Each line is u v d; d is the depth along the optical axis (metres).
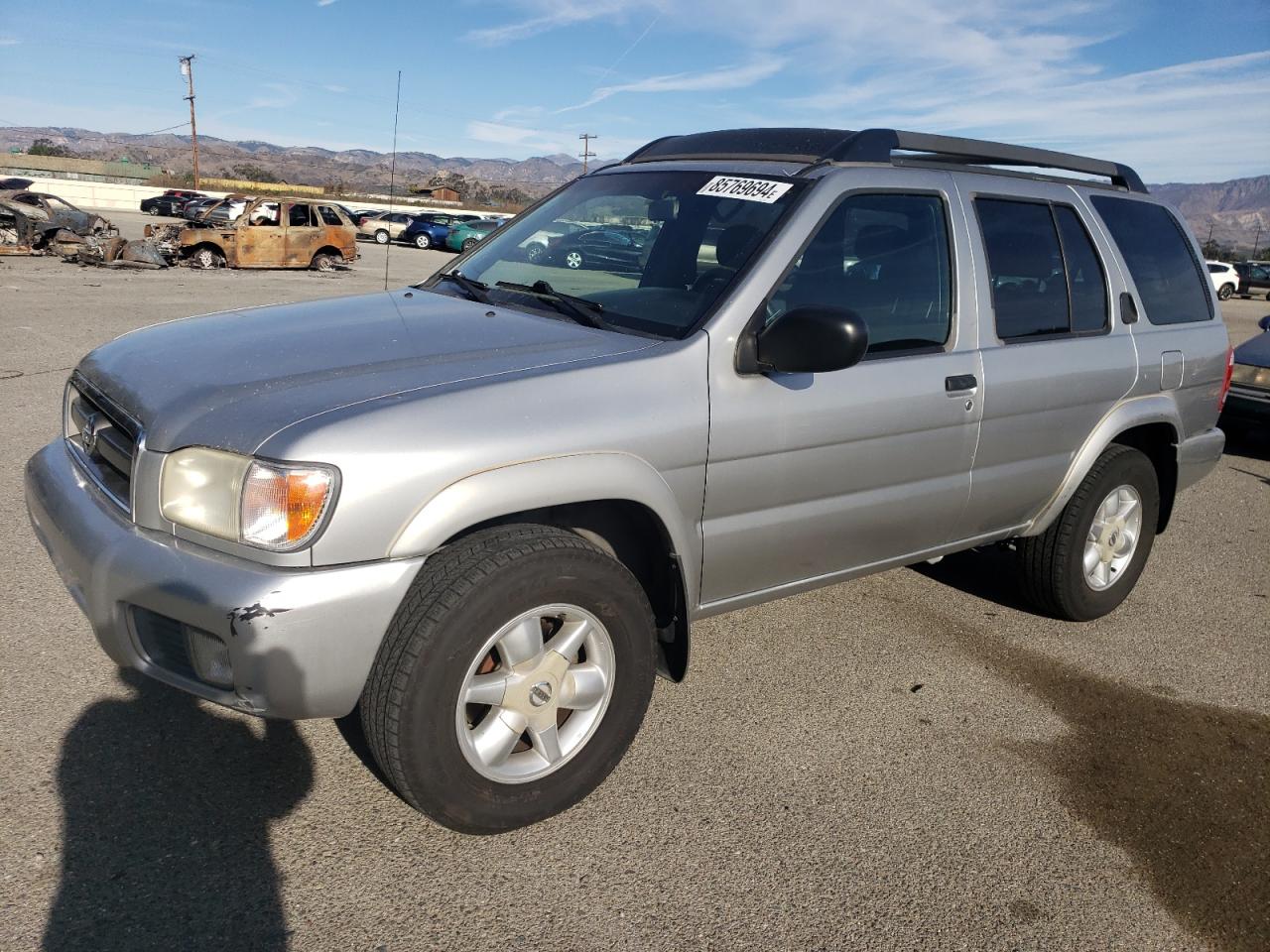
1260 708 3.70
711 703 3.42
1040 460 3.82
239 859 2.42
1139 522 4.39
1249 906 2.56
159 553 2.26
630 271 3.24
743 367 2.84
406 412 2.29
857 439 3.13
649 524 2.80
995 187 3.71
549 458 2.44
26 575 3.97
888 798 2.92
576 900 2.37
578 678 2.64
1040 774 3.12
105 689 3.14
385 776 2.46
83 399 2.94
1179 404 4.38
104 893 2.25
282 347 2.73
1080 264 3.98
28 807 2.53
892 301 3.28
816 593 4.54
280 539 2.16
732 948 2.26
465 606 2.29
